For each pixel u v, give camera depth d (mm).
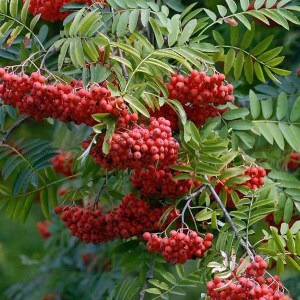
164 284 4848
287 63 6383
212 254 4281
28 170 5109
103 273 6891
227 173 4469
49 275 7652
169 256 4254
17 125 5402
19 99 4215
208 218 4371
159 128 4117
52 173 5199
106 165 4254
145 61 4367
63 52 4352
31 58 4738
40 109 4172
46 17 4848
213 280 4160
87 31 4359
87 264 7602
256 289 3850
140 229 4703
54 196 5238
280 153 5395
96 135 4043
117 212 4660
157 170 4387
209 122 4711
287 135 4953
